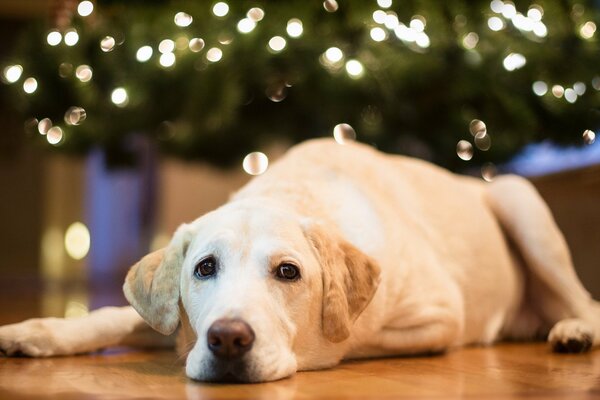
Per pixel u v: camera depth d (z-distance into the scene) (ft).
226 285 7.29
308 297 7.67
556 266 11.39
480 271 10.89
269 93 15.60
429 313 9.21
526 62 14.25
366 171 10.28
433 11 13.94
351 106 15.38
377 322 8.79
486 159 16.84
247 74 14.75
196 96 14.62
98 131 16.89
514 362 8.91
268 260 7.47
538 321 11.89
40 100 16.60
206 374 7.04
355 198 9.41
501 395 6.50
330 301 7.86
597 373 7.99
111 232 34.76
